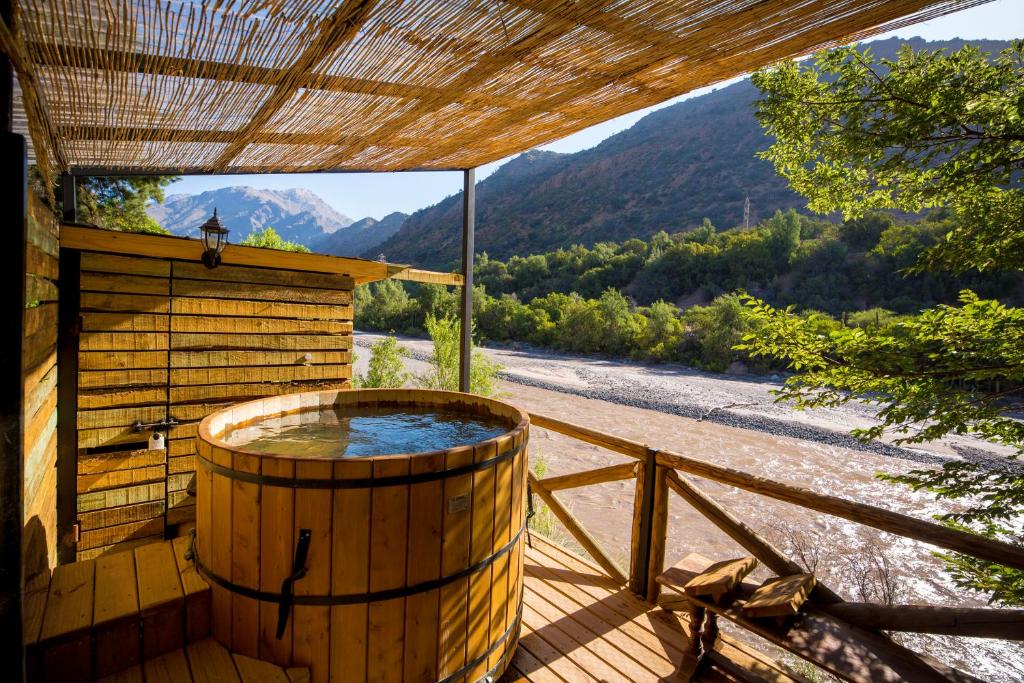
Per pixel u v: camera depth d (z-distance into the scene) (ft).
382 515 6.26
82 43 6.23
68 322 10.47
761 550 8.25
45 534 8.12
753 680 7.54
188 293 11.81
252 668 6.30
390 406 11.94
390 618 6.47
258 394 12.91
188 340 11.85
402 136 10.93
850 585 19.58
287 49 6.63
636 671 8.09
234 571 6.55
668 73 7.66
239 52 6.66
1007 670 15.02
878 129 10.93
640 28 6.18
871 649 6.26
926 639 16.44
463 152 12.73
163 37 6.17
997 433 9.64
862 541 23.21
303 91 8.15
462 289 17.04
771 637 6.57
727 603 7.22
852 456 36.68
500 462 7.37
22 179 4.30
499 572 7.58
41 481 7.86
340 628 6.33
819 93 11.64
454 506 6.73
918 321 10.28
